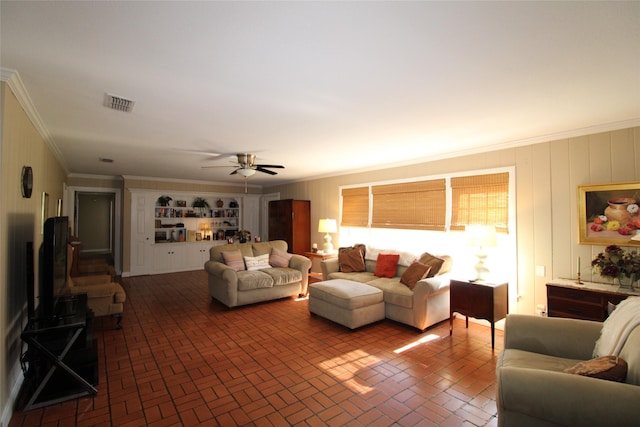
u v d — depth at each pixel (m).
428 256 4.29
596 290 2.95
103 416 2.17
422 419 2.15
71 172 6.57
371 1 1.36
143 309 4.66
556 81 2.18
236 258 5.14
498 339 3.58
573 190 3.44
